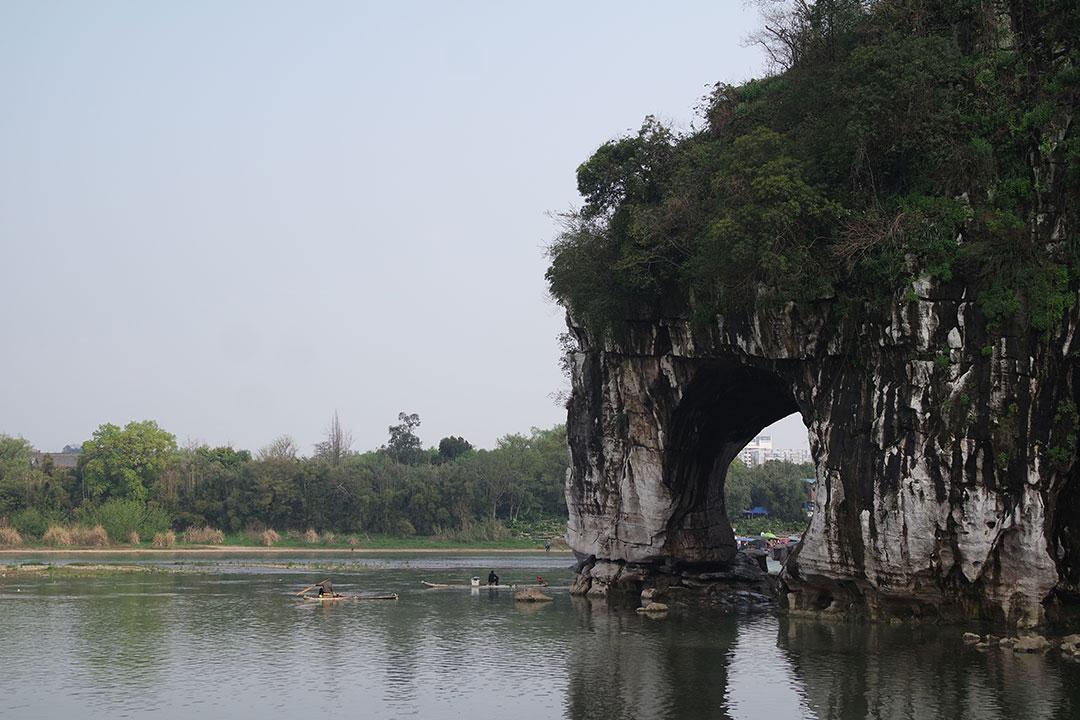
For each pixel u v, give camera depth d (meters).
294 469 149.38
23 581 79.00
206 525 144.62
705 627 48.03
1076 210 41.44
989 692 32.38
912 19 46.50
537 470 156.00
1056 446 40.84
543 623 51.34
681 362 56.16
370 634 48.25
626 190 57.34
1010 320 41.31
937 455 42.03
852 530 45.19
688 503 62.66
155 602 63.16
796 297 46.44
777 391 58.31
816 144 46.28
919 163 44.31
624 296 57.16
